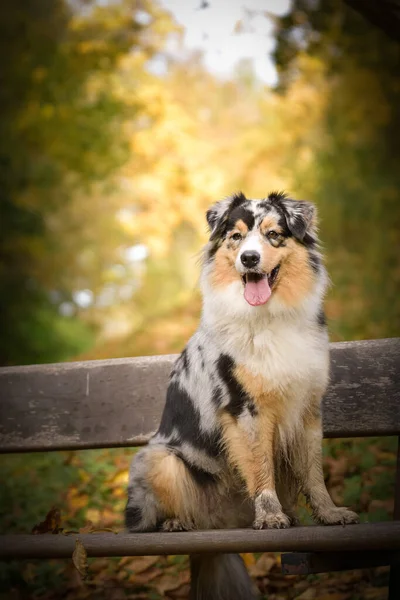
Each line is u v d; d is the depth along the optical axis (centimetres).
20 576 519
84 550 362
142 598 493
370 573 495
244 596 402
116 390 467
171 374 447
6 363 1134
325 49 1134
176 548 354
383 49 1144
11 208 1139
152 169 1154
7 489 653
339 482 577
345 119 1208
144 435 460
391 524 338
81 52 1064
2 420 477
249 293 398
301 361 400
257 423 402
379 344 438
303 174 1222
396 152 1256
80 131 1105
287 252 411
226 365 406
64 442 468
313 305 414
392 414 429
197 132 1195
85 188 1193
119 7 1065
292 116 1206
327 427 436
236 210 425
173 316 1280
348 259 1216
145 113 1118
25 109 1088
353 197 1258
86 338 1254
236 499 429
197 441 418
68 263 1271
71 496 627
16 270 1166
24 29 1066
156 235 1210
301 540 339
